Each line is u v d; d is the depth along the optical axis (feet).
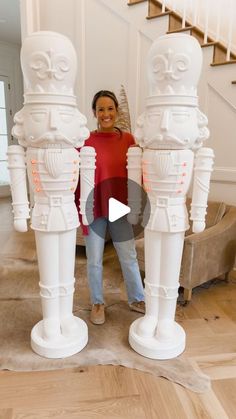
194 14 8.93
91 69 10.28
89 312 6.73
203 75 8.54
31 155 4.74
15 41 18.28
